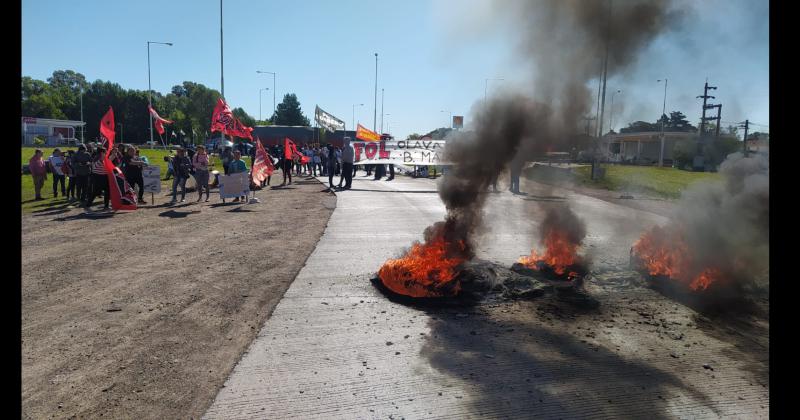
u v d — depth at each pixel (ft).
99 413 9.93
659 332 14.56
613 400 10.68
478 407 10.34
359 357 12.74
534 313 16.12
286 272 21.34
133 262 22.98
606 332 14.53
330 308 16.57
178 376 11.59
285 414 10.00
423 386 11.23
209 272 21.24
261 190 61.41
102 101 283.79
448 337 14.10
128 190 39.55
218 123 73.36
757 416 10.07
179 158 46.11
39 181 46.32
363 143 71.97
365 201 49.21
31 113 287.48
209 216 38.29
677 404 10.56
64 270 21.35
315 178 86.84
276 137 169.89
